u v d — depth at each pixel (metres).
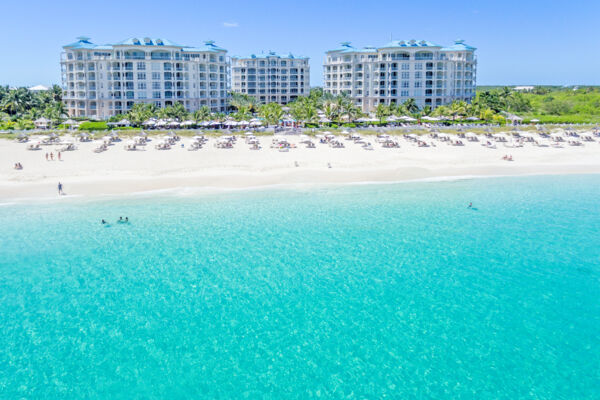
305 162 76.75
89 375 26.53
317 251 43.03
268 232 47.75
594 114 145.00
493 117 118.19
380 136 97.12
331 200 59.25
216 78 157.00
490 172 74.81
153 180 66.50
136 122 107.25
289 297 34.72
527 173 74.69
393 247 44.09
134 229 48.47
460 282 37.12
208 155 79.62
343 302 34.06
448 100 164.75
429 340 29.53
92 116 136.75
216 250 43.16
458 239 46.22
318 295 35.03
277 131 101.38
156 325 31.20
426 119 116.69
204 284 36.69
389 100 163.25
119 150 81.94
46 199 58.12
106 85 142.25
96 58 140.62
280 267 39.69
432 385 25.70
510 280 37.53
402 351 28.50
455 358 27.88
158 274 38.34
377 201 59.03
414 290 35.84
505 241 45.75
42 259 41.16
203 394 25.09
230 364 27.41
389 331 30.48
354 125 112.31
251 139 92.25
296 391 25.27
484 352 28.41
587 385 25.73
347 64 168.25
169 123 102.00
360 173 72.12
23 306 33.50
